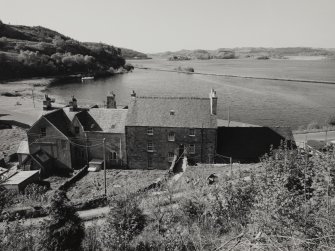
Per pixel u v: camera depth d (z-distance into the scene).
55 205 21.23
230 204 19.41
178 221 22.03
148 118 52.81
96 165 53.59
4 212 23.41
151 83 174.50
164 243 18.36
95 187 45.94
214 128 50.34
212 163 50.75
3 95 131.50
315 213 12.61
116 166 54.75
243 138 51.44
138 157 53.75
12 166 54.44
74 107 57.16
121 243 20.06
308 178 17.58
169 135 52.03
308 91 137.00
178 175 46.53
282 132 51.09
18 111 100.44
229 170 40.22
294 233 11.76
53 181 49.97
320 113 98.31
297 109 103.50
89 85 171.62
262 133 51.34
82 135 54.38
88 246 21.14
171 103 54.22
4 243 19.30
